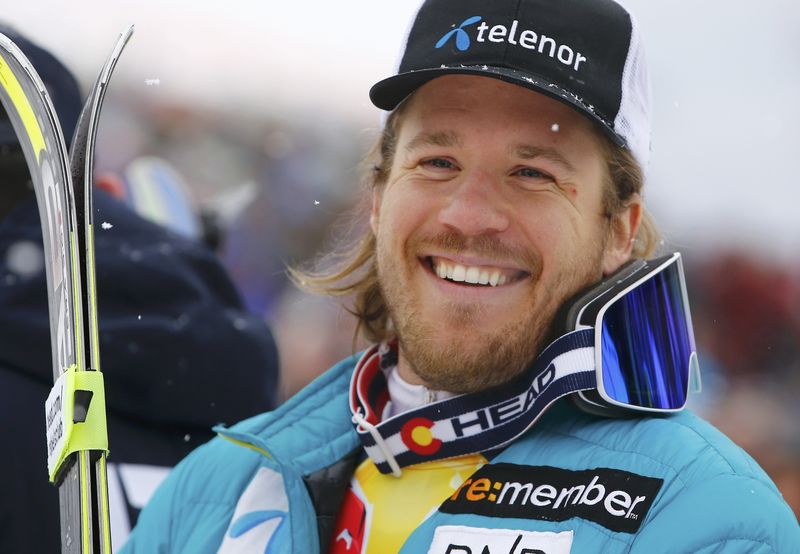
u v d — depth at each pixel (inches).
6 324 189.2
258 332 208.7
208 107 738.8
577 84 145.4
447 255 148.3
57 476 137.5
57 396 138.0
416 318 151.6
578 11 148.2
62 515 137.5
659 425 139.6
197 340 198.7
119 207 207.9
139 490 191.6
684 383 146.3
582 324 142.5
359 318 179.8
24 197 198.2
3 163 197.8
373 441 152.6
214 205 327.0
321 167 722.8
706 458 133.1
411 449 150.9
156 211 307.9
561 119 145.8
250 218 661.9
